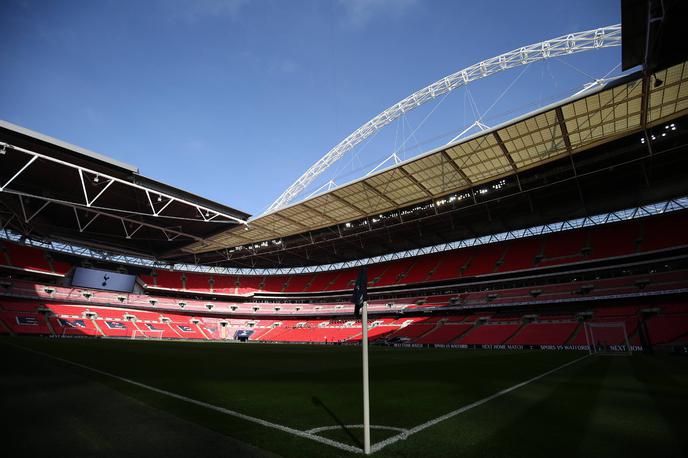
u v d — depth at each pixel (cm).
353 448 444
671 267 3469
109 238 5088
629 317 3300
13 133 2352
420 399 796
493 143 2828
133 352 2072
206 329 5656
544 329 3616
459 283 4766
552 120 2553
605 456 421
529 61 3356
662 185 3494
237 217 3972
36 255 4825
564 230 4522
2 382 851
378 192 3628
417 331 4478
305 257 6241
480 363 1830
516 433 517
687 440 482
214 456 404
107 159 2778
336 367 1598
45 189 3306
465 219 4394
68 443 439
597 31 2927
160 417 575
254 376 1205
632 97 2309
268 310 6241
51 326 4162
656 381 1070
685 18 1548
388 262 5991
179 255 5894
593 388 949
